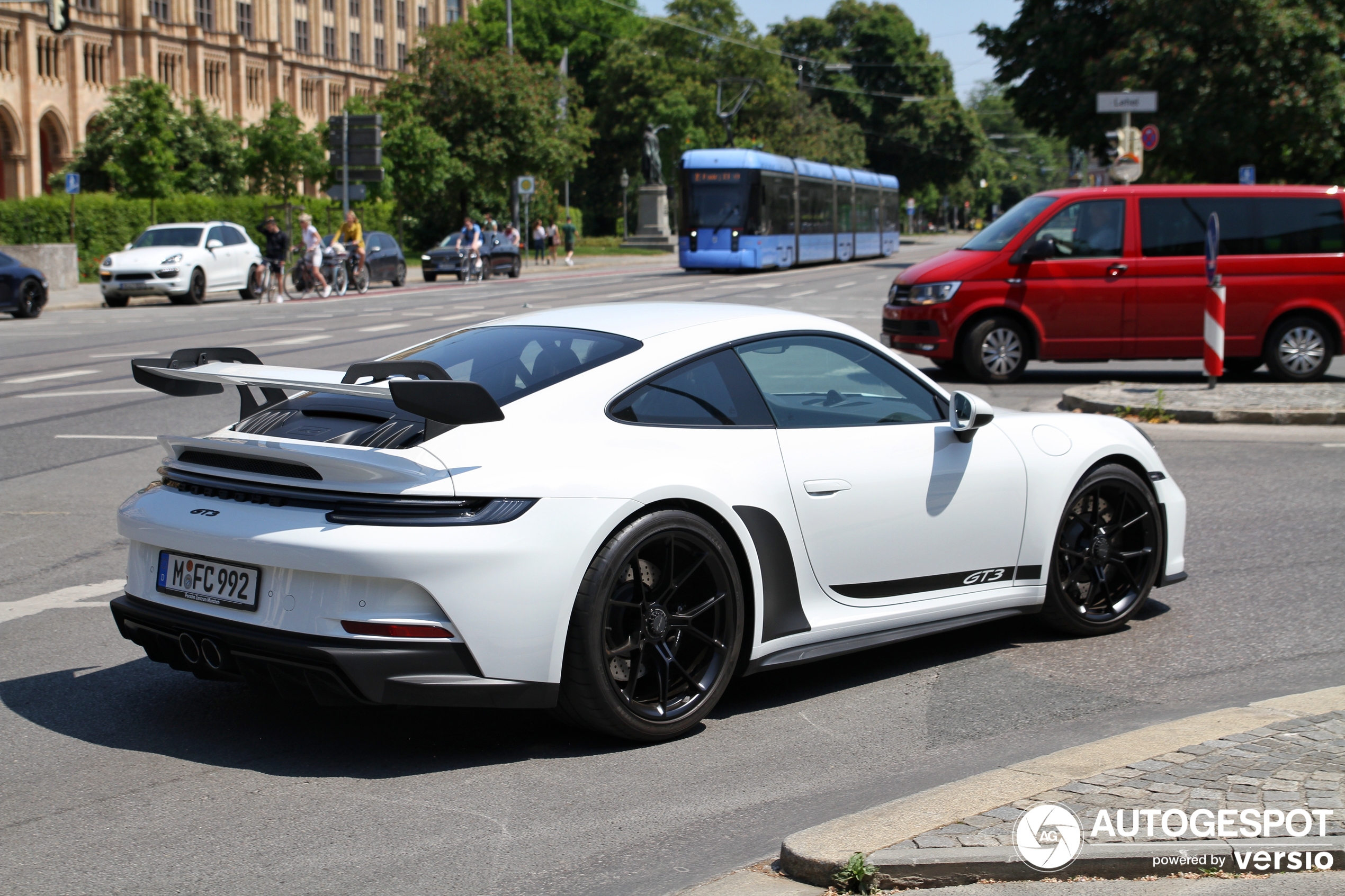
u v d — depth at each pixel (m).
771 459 4.47
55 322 23.95
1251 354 14.13
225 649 3.95
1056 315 14.16
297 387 4.02
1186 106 33.44
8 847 3.40
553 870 3.26
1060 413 5.62
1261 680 4.91
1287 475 9.31
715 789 3.83
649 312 4.82
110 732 4.32
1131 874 3.06
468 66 57.25
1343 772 3.56
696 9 93.19
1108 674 5.02
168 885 3.17
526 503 3.87
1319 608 5.95
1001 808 3.35
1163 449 10.51
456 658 3.78
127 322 23.56
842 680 4.97
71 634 5.52
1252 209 14.12
